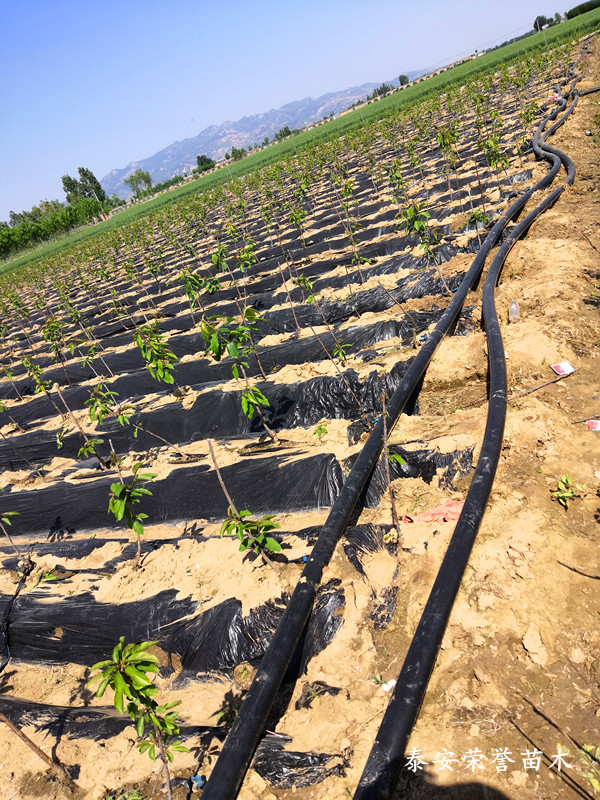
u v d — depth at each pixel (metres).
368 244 15.45
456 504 5.78
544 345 7.70
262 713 4.10
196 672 5.49
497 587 4.56
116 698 3.28
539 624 4.28
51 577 7.13
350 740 4.07
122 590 6.41
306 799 3.84
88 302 25.05
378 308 11.72
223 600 5.72
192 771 4.48
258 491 7.32
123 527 8.14
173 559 6.56
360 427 7.95
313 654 4.91
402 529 5.59
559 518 5.22
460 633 4.38
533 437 6.16
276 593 5.51
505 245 10.80
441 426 7.13
